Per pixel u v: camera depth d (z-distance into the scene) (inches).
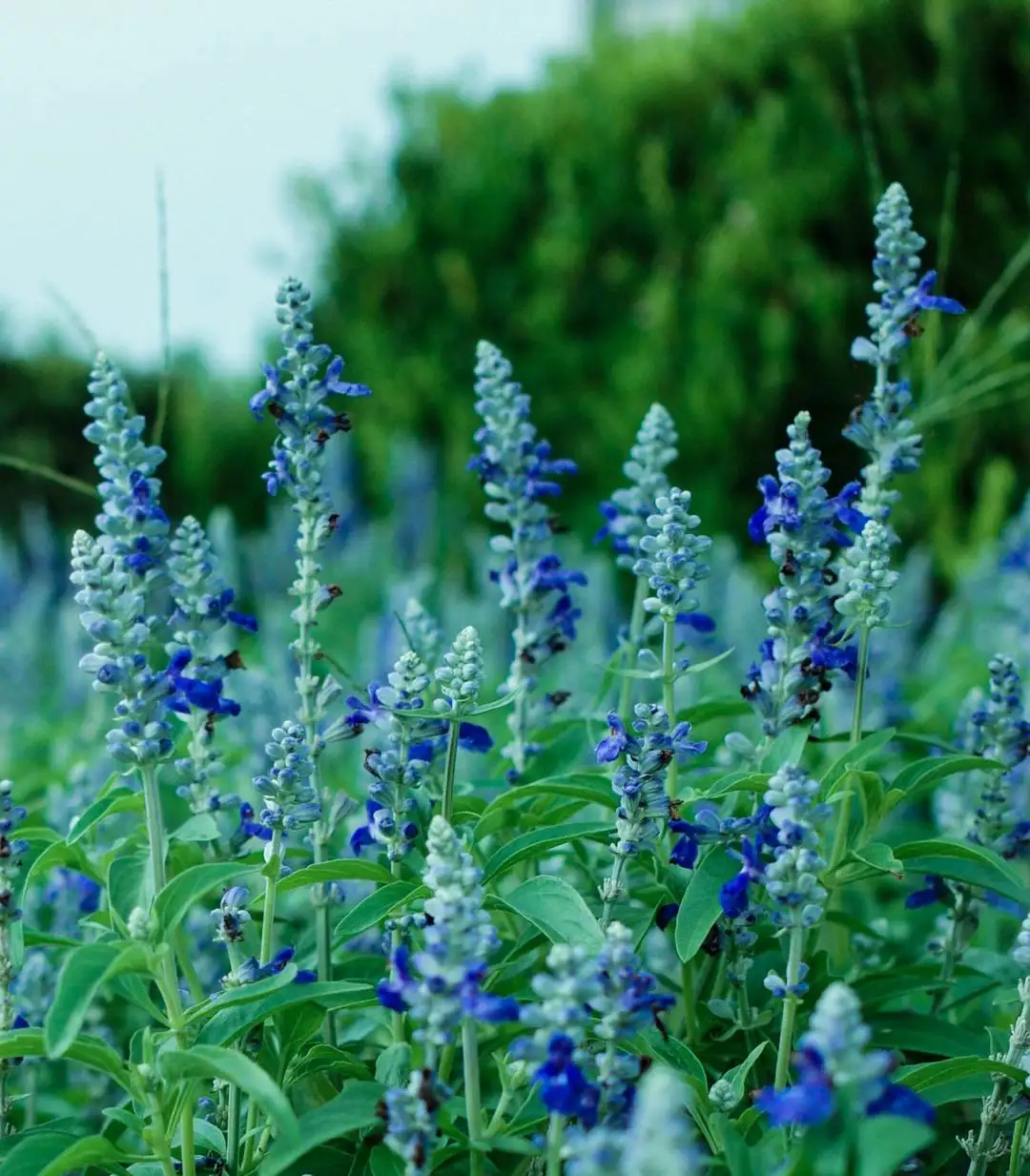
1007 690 57.1
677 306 155.2
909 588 103.7
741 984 54.5
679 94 161.6
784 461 54.7
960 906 57.4
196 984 54.8
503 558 60.2
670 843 56.2
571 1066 49.5
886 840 57.9
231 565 72.5
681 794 56.1
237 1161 53.1
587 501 159.9
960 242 143.9
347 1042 56.6
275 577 131.0
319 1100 55.5
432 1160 50.9
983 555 97.8
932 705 72.8
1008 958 59.4
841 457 152.9
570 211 164.7
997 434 135.1
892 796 55.1
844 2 149.3
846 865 55.6
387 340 177.3
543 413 163.8
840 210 149.1
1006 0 141.5
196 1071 50.8
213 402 202.2
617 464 155.6
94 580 52.9
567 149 166.7
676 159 162.6
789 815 51.5
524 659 58.6
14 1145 52.7
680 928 53.2
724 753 60.7
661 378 153.2
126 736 53.1
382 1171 51.6
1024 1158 53.7
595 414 157.9
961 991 58.1
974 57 143.7
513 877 60.3
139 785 57.8
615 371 157.2
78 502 199.3
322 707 55.8
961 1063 52.4
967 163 144.8
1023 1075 52.4
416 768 54.1
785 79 157.1
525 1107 52.0
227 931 53.4
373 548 140.6
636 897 57.2
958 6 142.7
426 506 148.9
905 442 56.8
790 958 52.1
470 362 171.2
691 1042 55.6
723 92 159.8
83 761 62.2
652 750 53.2
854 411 57.2
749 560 151.9
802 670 55.1
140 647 53.5
